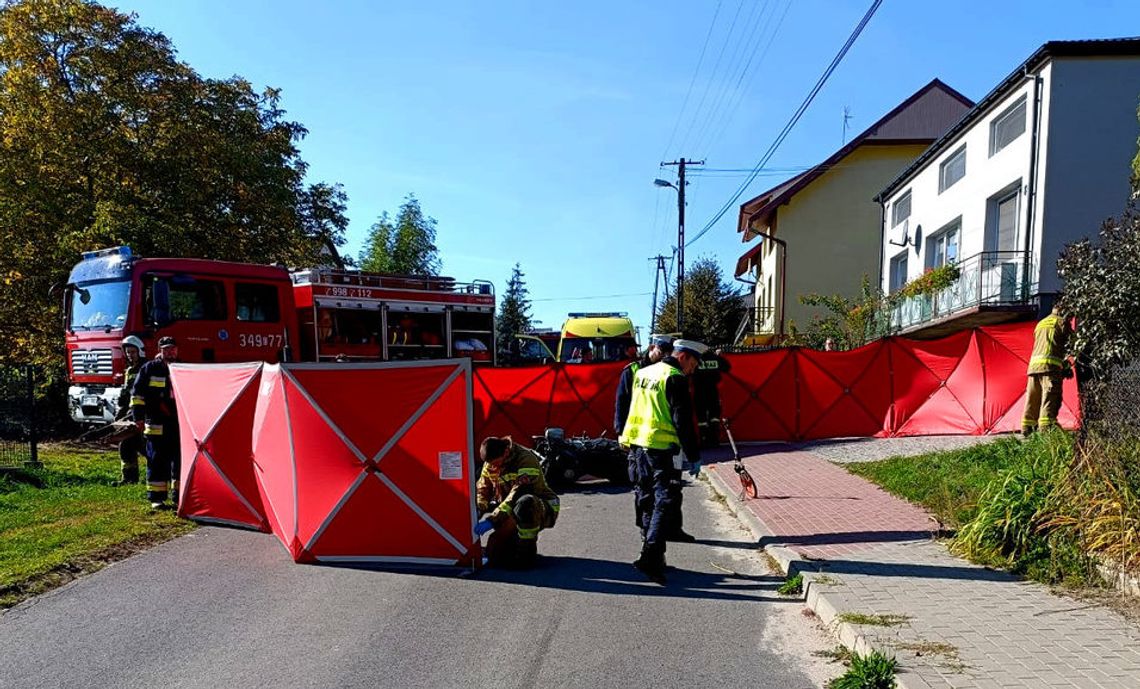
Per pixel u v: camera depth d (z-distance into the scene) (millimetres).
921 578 5434
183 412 7969
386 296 15930
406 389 6160
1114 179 14555
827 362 13477
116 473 10531
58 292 16344
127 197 17172
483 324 17828
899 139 29891
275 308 14289
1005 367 12727
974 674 3785
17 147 16484
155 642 4605
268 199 20922
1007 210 16969
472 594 5543
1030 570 5434
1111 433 5672
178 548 6844
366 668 4215
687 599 5426
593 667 4227
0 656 4402
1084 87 14594
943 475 8484
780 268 30750
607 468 10156
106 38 17547
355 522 6246
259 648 4508
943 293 18578
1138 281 5285
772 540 6695
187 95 18922
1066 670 3824
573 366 12609
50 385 15727
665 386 5926
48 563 6055
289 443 6422
